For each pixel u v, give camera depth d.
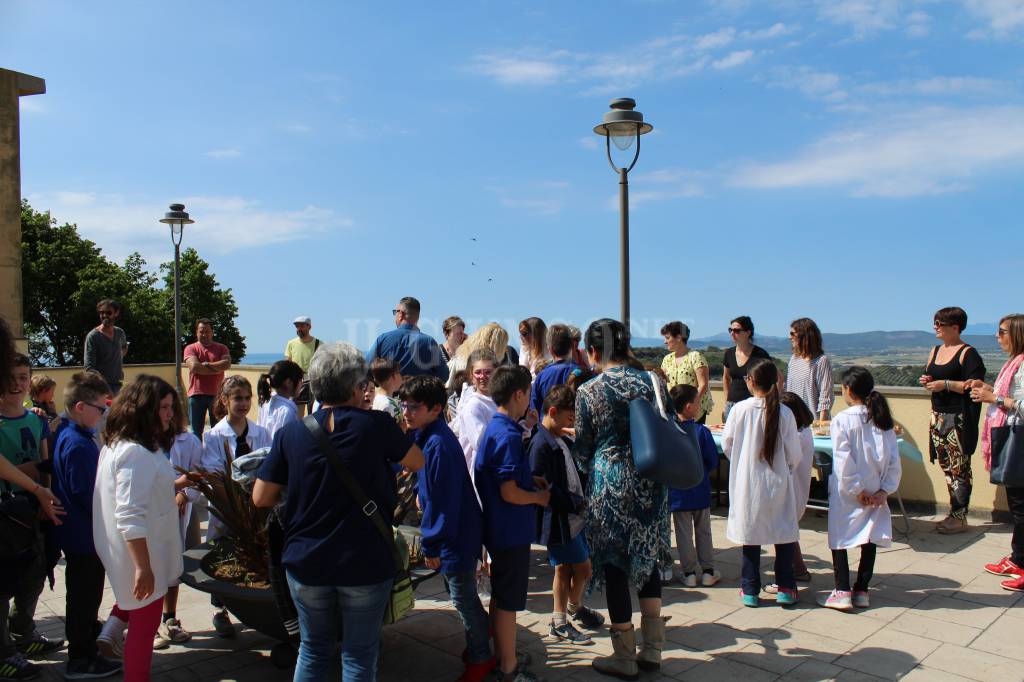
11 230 9.98
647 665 3.80
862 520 4.55
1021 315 5.17
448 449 3.49
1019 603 4.70
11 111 9.98
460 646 4.21
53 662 4.04
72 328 33.22
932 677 3.72
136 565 3.22
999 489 6.61
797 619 4.50
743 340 6.76
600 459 3.73
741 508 4.61
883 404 4.52
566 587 4.29
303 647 2.85
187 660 4.05
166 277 36.91
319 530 2.76
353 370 2.86
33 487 3.66
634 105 7.10
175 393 3.50
